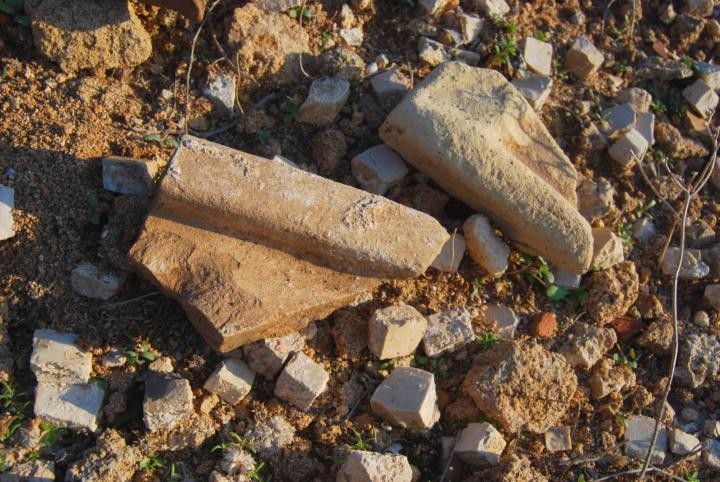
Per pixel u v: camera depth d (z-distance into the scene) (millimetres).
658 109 511
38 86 397
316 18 454
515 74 472
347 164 430
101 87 406
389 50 466
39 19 392
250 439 365
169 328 373
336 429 375
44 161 378
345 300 373
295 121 431
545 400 392
